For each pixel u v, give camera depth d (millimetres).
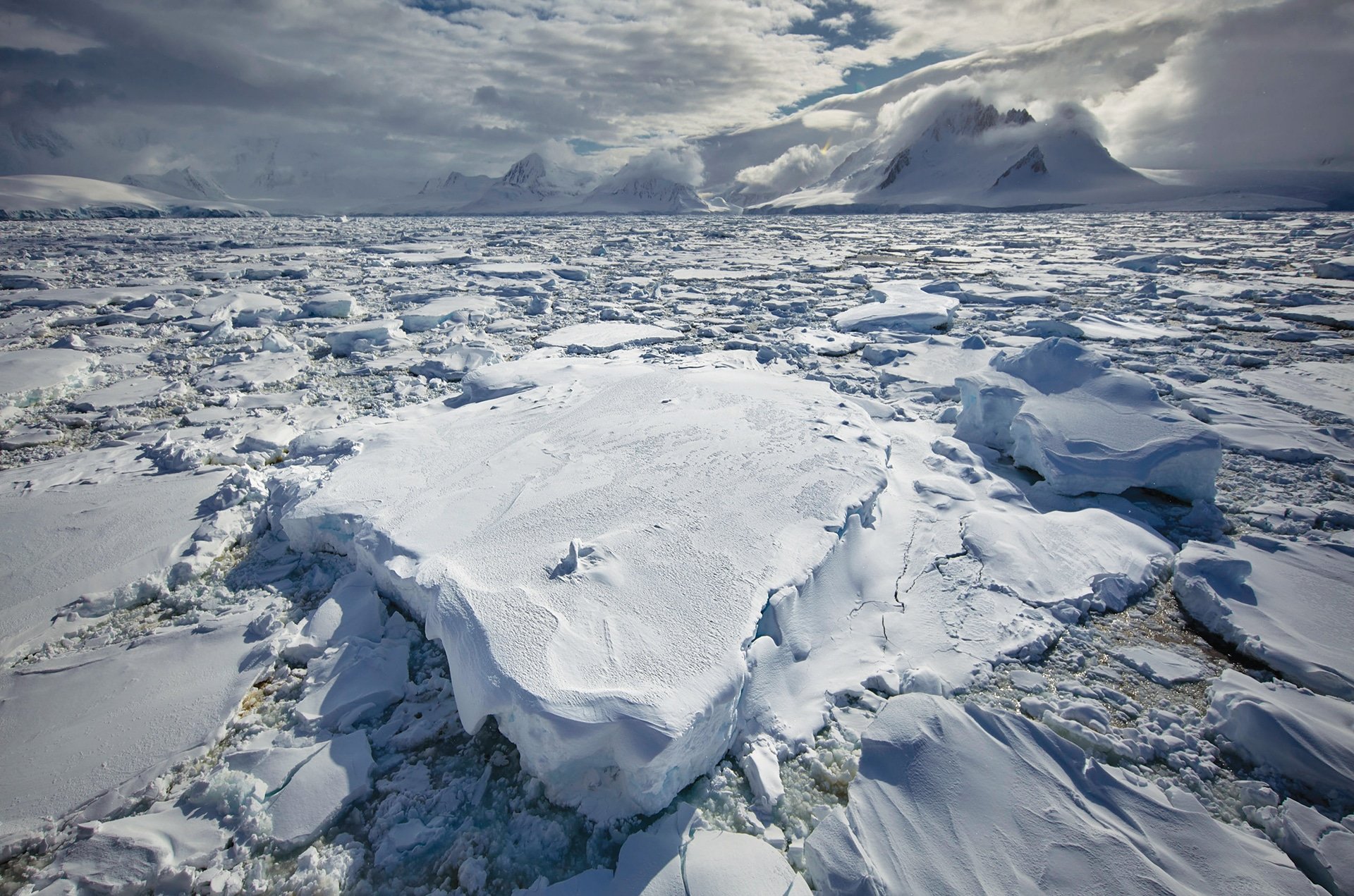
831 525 4406
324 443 6395
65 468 6555
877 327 12430
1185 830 2721
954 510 5246
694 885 2549
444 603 3650
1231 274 17422
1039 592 4270
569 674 3072
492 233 43594
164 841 2791
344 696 3574
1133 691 3586
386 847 2822
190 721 3439
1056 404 6191
